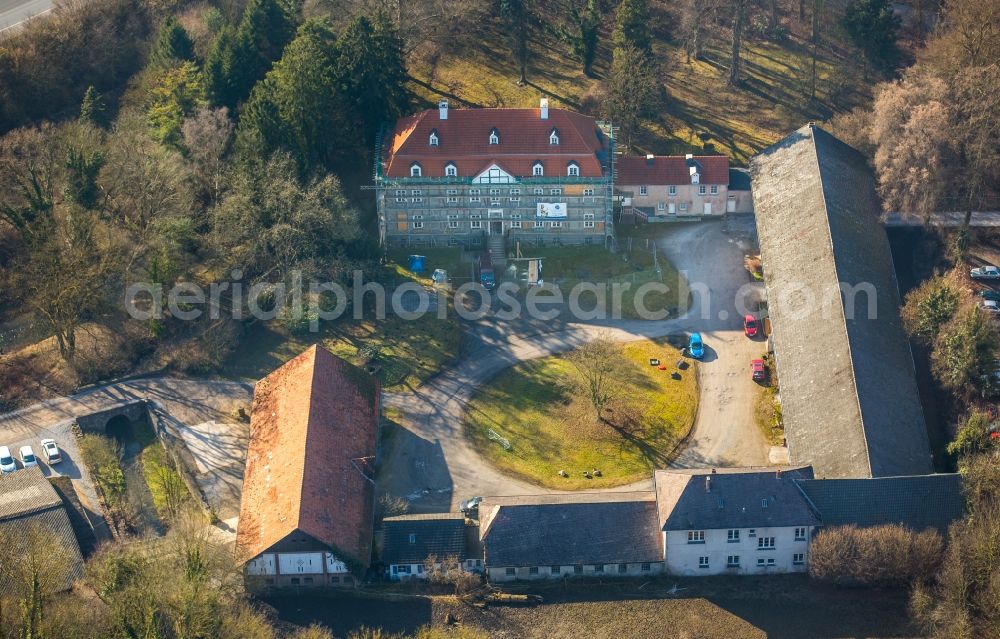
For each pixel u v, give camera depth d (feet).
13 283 627.05
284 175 649.20
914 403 547.90
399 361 622.54
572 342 631.15
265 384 577.02
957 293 578.25
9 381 605.31
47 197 635.66
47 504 506.07
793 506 483.92
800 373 563.48
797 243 629.10
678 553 490.49
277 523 487.20
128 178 640.58
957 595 454.81
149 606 436.76
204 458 562.66
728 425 577.43
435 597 486.38
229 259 648.38
